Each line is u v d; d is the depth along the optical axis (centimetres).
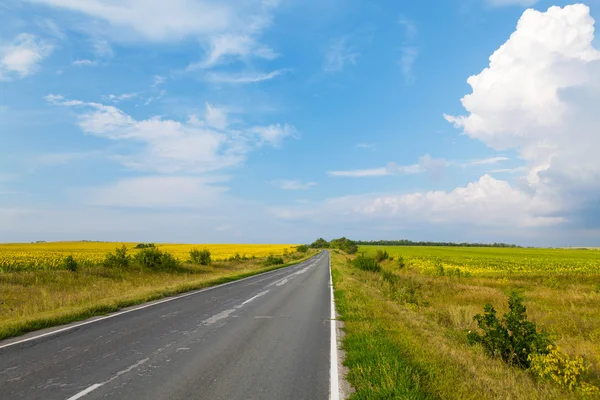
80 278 2000
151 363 609
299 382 536
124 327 885
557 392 603
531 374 730
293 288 1866
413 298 1777
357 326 902
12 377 533
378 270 3247
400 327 905
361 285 1980
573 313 1412
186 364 607
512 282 2597
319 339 802
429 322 1139
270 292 1673
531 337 810
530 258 6775
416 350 679
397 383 498
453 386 515
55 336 788
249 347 723
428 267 3941
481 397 493
